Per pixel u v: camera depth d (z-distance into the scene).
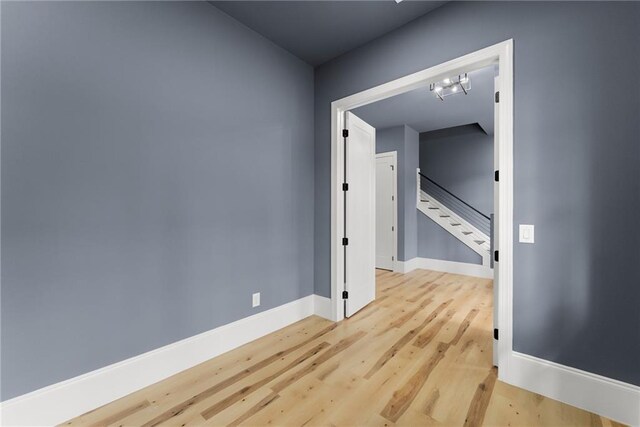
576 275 1.71
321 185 3.19
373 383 1.94
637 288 1.54
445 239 5.49
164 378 1.99
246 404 1.73
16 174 1.46
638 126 1.54
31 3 1.50
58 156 1.58
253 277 2.61
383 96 2.72
